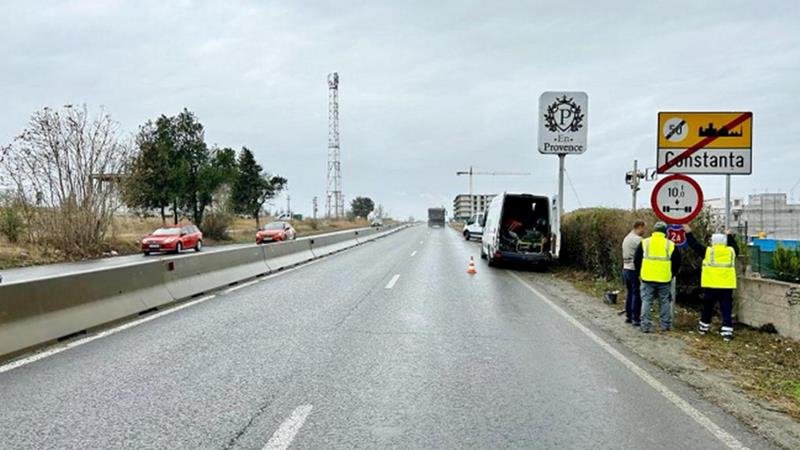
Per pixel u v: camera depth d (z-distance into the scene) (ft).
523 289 46.55
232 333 27.04
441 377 20.07
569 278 56.13
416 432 14.87
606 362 22.72
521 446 14.02
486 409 16.75
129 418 15.55
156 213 154.51
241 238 153.89
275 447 13.75
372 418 15.85
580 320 32.50
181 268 39.11
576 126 73.97
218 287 44.14
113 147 94.07
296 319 30.94
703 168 30.81
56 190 88.33
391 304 36.68
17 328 22.88
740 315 30.76
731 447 14.19
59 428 14.78
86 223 90.07
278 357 22.50
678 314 34.83
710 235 36.40
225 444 13.88
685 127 30.81
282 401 17.17
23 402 16.75
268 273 56.80
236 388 18.40
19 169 85.61
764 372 21.80
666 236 30.89
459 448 13.85
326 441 14.17
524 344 25.81
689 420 16.08
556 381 19.84
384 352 23.62
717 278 27.91
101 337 25.89
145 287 33.91
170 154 136.15
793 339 26.89
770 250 34.71
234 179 151.94
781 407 17.49
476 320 31.65
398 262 71.31
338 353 23.32
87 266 74.02
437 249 101.24
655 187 30.83
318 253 81.92
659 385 19.51
